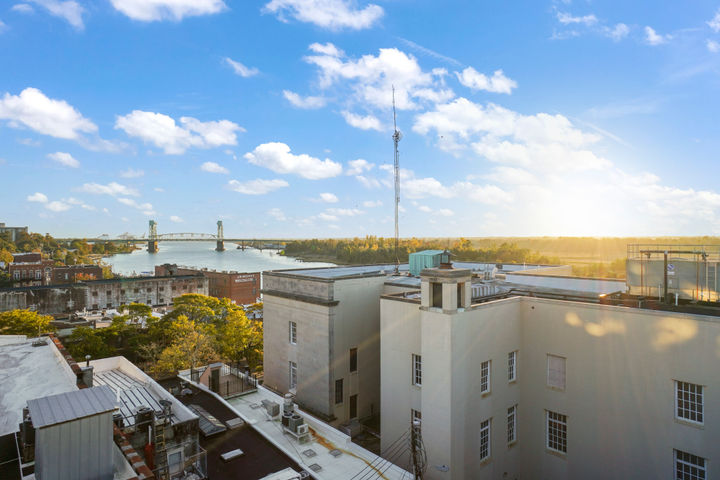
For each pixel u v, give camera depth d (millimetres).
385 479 21766
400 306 29375
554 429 27906
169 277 136375
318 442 25203
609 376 25281
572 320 26922
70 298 116812
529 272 44500
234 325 63844
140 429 18312
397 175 47188
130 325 73938
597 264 95562
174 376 35812
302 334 38531
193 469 19609
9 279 152375
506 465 27953
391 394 29875
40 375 23812
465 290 25453
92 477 12609
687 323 22469
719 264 24688
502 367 27906
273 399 31766
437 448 24844
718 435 21359
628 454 24469
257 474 21094
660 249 27297
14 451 14859
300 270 47625
